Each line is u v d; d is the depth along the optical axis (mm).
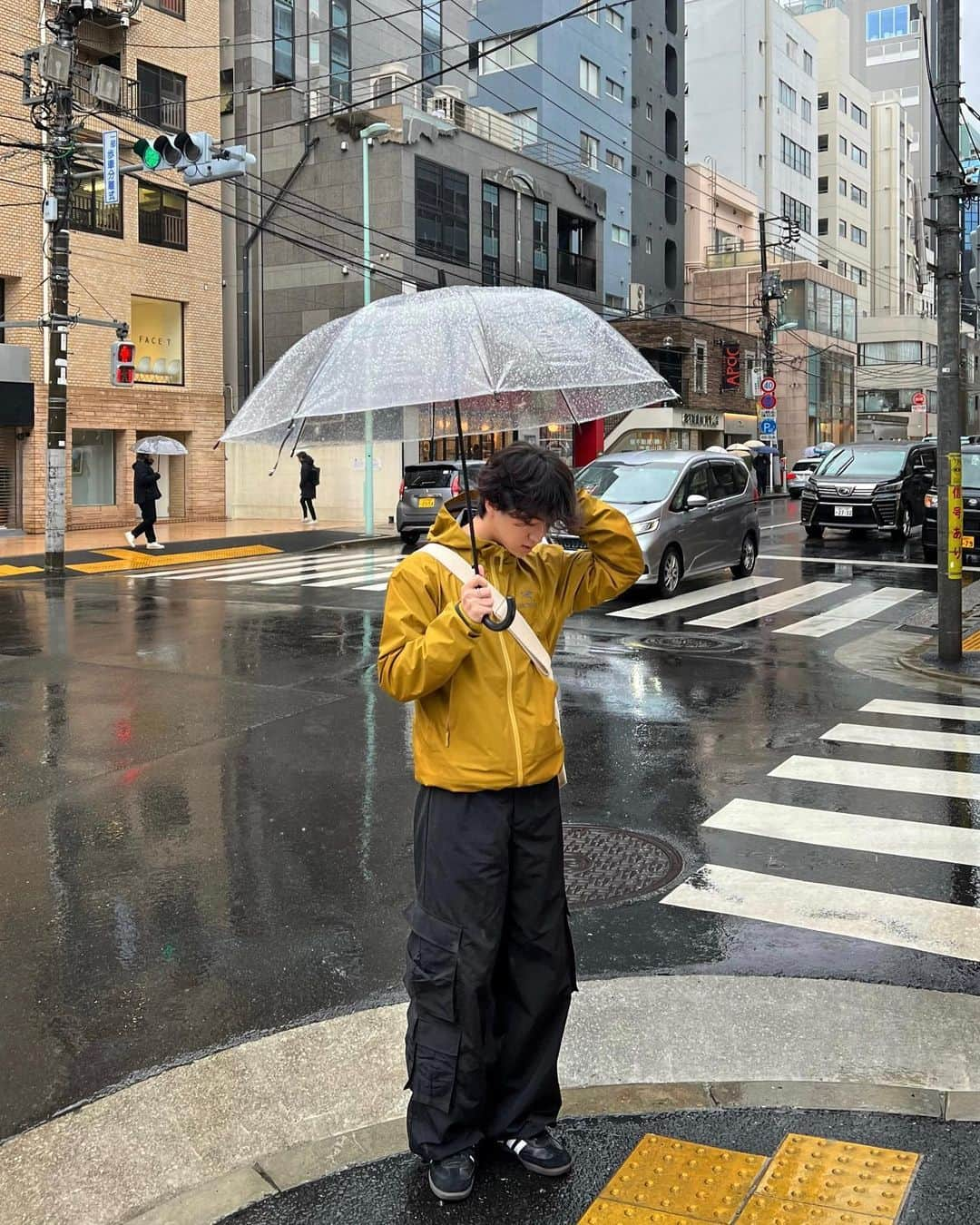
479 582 2650
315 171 32344
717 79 65188
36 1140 3191
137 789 6555
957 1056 3553
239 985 4148
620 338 3291
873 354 74875
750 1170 2926
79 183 24812
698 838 5695
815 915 4730
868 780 6707
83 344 25359
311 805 6238
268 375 3152
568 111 44469
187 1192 2904
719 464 15992
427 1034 2826
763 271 43344
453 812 2814
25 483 24750
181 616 13180
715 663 10375
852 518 21312
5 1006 3992
